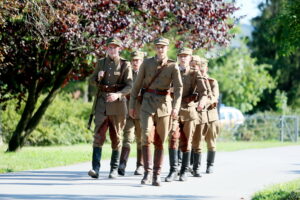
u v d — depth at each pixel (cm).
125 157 2434
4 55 3441
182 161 2305
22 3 2898
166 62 2159
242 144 5262
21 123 3806
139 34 3288
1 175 2388
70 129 5416
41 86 3859
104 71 2328
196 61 2333
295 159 3384
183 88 2328
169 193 1961
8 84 3841
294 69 11150
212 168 2606
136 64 2514
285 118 6894
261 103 11188
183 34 3584
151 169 2181
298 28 2898
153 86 2155
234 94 10138
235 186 2158
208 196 1911
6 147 4300
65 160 3059
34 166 2752
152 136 2155
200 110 2297
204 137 2523
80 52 3403
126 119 2444
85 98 7606
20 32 3381
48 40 3172
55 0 3058
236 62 10131
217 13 3425
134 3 3231
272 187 2053
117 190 2006
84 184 2141
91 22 3144
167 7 3291
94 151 2312
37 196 1855
